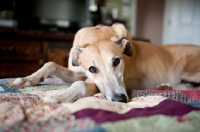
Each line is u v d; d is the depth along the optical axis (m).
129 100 1.29
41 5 3.91
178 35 6.29
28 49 3.42
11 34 3.26
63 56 3.66
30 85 1.47
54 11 4.04
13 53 3.34
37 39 3.48
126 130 0.75
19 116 0.84
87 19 4.40
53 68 1.65
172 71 2.18
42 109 0.91
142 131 0.76
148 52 2.12
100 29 1.87
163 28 6.57
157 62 2.10
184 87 1.97
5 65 3.30
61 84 1.67
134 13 6.17
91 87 1.38
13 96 1.15
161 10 6.55
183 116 0.86
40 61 3.52
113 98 1.28
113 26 2.00
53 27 4.05
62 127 0.78
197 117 0.87
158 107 1.01
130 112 0.94
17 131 0.75
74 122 0.81
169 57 2.25
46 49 3.55
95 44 1.55
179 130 0.77
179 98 1.24
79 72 1.82
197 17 6.01
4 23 3.68
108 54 1.46
